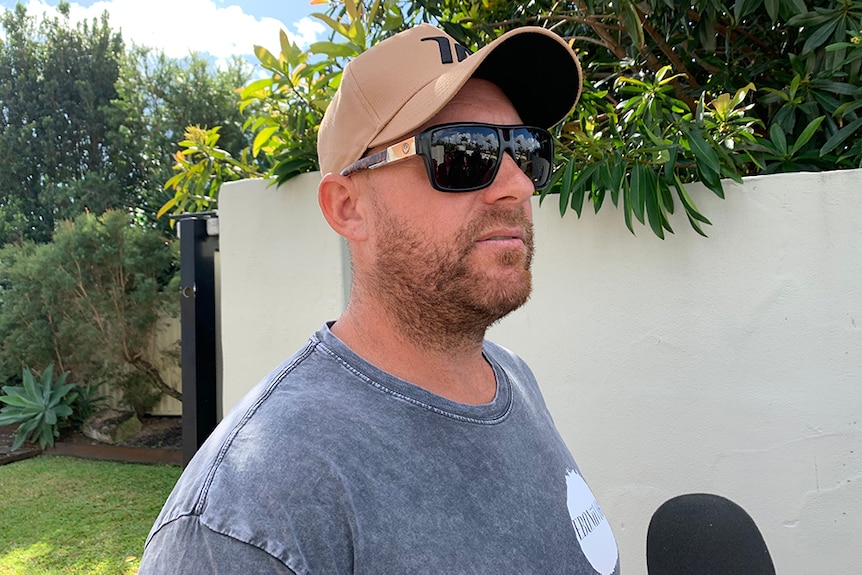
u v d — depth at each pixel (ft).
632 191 6.89
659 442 7.31
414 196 3.00
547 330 7.78
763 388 6.95
